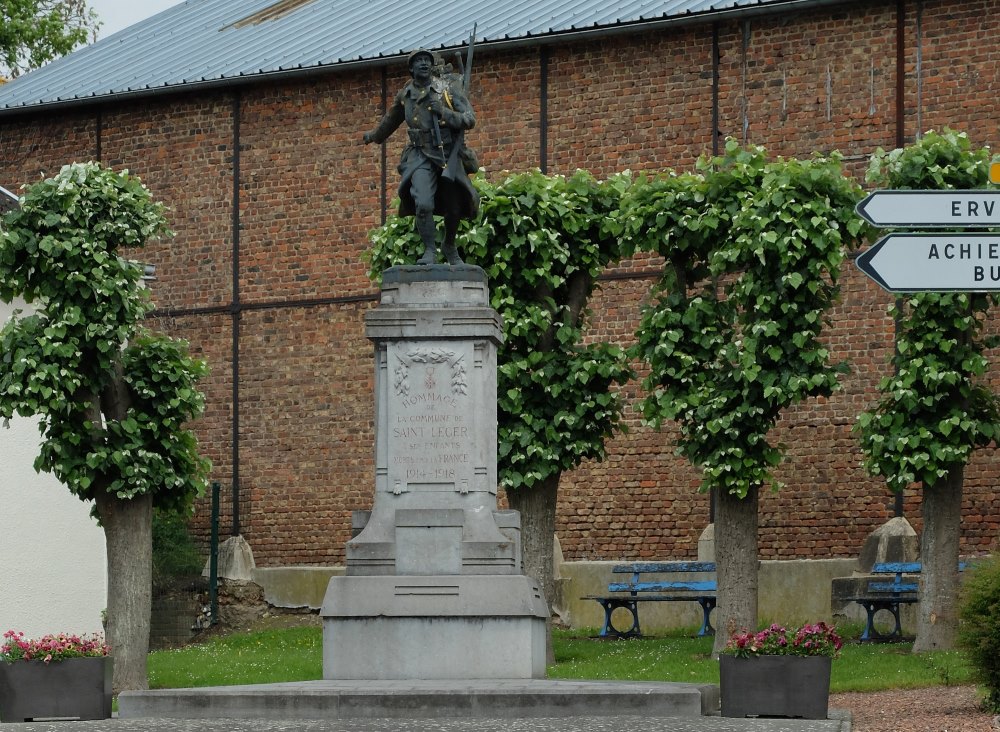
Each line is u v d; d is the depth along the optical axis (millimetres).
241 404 32344
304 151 32219
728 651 14570
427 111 17609
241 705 14828
